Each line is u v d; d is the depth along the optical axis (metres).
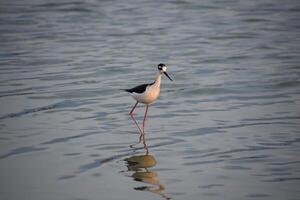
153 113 16.77
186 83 20.09
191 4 35.94
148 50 25.22
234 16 32.34
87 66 22.56
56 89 19.41
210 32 28.70
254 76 20.83
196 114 16.59
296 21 30.67
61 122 15.91
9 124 15.71
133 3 36.56
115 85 19.91
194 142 14.22
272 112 16.58
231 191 11.36
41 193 11.41
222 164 12.75
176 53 24.66
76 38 27.69
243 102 17.75
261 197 11.07
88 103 17.83
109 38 27.62
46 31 29.23
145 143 14.23
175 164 12.84
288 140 14.14
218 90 19.16
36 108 17.25
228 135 14.65
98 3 36.59
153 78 20.78
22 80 20.58
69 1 37.22
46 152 13.62
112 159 13.18
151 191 11.46
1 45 26.39
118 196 11.25
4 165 12.82
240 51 24.86
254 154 13.27
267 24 30.22
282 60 23.16
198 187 11.59
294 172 12.18
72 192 11.46
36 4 36.41
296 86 19.45
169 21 31.31
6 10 34.66
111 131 15.17
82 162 13.01
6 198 11.21
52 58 23.92
